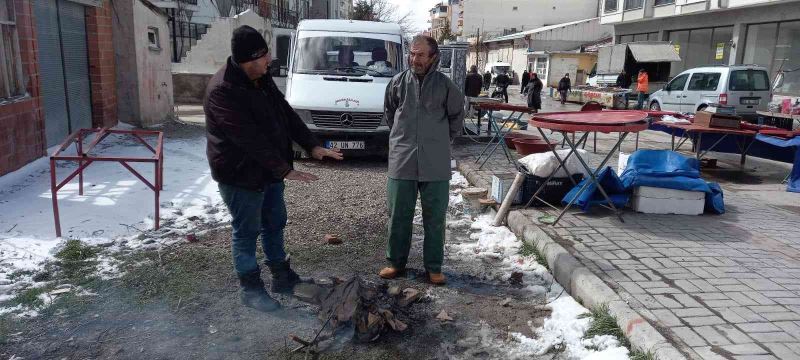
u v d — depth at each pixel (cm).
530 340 327
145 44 1177
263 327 338
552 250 434
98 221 512
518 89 4172
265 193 361
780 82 2048
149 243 467
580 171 587
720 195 581
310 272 426
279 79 1396
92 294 373
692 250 448
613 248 448
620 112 540
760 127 848
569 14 6881
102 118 1054
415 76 381
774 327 317
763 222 543
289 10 3759
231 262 433
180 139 1040
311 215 569
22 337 319
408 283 411
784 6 2019
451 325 347
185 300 369
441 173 387
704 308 340
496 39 5603
